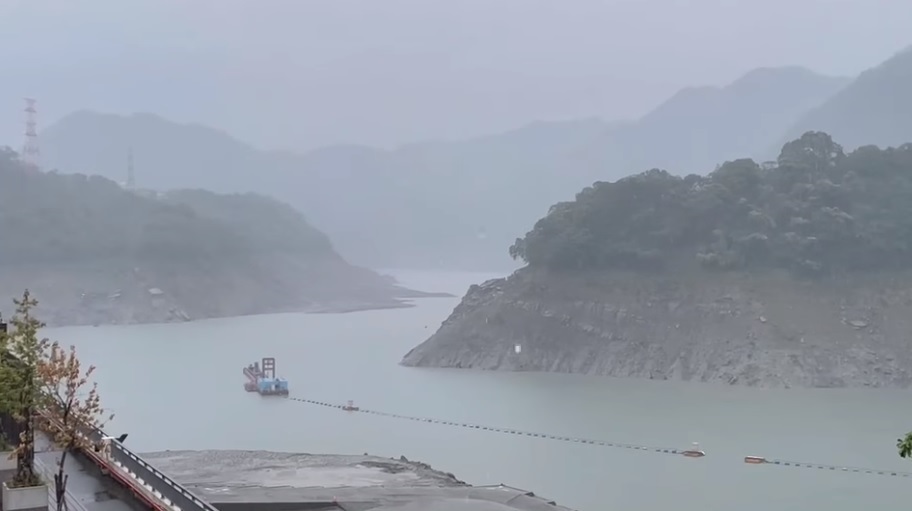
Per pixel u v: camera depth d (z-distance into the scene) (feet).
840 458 265.75
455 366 503.61
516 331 504.02
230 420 344.28
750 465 252.83
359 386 442.09
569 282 519.60
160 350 636.89
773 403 363.56
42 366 79.10
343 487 176.04
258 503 146.30
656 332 468.75
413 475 203.21
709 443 285.64
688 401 370.32
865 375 414.41
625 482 233.76
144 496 85.97
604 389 405.80
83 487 91.45
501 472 248.32
